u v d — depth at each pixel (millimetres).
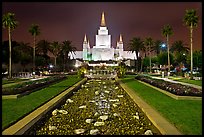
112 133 13766
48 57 134875
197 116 14781
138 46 136750
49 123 16156
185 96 21516
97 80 59125
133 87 34375
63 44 139125
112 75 72250
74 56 165000
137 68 135000
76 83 42281
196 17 61750
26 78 58688
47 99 22328
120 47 165625
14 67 94250
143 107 18062
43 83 35344
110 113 19422
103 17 167750
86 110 20766
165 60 120250
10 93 23828
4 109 17312
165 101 20547
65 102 25062
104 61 152000
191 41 61438
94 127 15219
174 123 13258
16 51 89062
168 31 86625
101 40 163250
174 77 60625
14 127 12758
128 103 24000
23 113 15914
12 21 64500
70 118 17672
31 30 89000
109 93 32500
